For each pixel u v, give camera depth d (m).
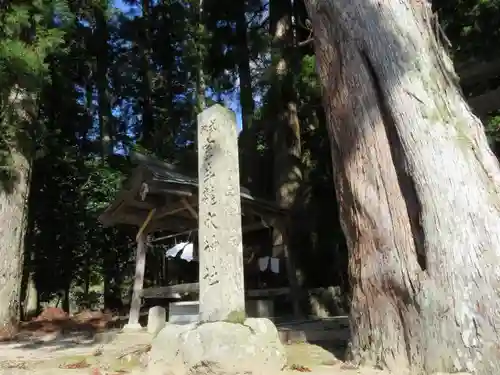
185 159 15.88
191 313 8.65
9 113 10.70
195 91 19.00
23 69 9.49
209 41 14.41
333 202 12.62
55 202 15.52
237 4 14.17
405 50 4.79
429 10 5.25
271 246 13.05
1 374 5.12
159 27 19.33
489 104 8.63
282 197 12.77
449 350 3.83
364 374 4.13
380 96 4.88
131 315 9.37
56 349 7.66
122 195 8.82
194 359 4.42
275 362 4.60
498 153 8.83
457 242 4.01
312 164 13.77
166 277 15.38
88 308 18.06
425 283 4.07
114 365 5.46
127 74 20.50
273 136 14.38
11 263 10.52
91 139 20.00
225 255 5.04
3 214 10.58
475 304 3.83
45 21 10.58
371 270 4.57
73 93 17.25
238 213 5.27
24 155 11.12
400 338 4.23
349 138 5.08
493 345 3.70
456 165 4.27
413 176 4.34
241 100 14.84
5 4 10.30
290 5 14.07
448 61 5.23
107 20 18.98
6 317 10.16
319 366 4.82
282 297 11.71
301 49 13.44
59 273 15.93
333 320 9.74
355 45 5.16
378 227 4.57
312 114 13.55
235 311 4.88
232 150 5.45
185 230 10.91
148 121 19.78
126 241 16.86
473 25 7.97
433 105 4.55
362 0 5.21
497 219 4.10
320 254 12.57
